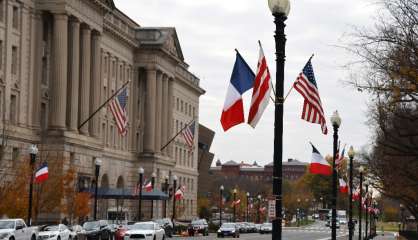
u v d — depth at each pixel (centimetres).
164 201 11419
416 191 5191
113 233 6344
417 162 4425
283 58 2080
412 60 2742
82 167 8612
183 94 14275
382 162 5325
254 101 2281
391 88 2775
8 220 4647
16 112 7819
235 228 8806
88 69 9144
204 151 17200
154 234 5747
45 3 8312
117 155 10688
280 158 2091
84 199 7662
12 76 7788
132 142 11531
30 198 5309
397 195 5600
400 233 8756
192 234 9044
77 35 8750
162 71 12081
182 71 14025
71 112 8625
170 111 12719
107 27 10181
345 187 5803
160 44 11650
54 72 8350
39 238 5156
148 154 11619
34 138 8038
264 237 9138
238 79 2328
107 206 10006
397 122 3806
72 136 8369
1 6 7594
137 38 11706
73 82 8681
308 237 9700
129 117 11369
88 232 5931
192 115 15088
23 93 7981
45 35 8512
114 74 10725
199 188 17338
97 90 9531
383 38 3262
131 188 11019
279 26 2072
